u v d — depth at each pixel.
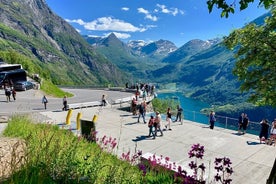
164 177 7.02
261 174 15.10
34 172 4.41
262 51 11.17
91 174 5.77
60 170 5.19
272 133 19.69
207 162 16.42
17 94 43.69
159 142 20.22
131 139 20.72
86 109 32.69
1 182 4.20
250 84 11.70
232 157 17.45
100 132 22.08
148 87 50.09
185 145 19.64
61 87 78.81
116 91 63.75
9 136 9.88
